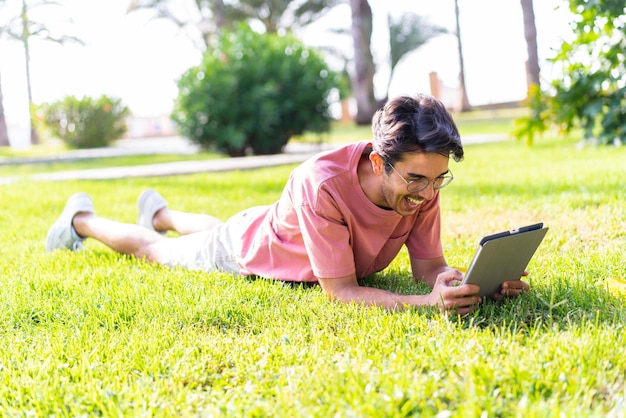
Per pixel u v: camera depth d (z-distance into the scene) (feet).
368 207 8.38
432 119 7.11
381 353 6.72
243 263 9.85
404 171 7.25
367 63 82.79
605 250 10.34
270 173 26.94
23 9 90.17
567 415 5.00
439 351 6.36
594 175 17.87
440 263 9.64
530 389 5.54
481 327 7.48
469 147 34.58
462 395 5.51
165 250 11.06
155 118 114.93
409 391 5.57
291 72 41.04
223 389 6.31
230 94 39.52
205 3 97.25
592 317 7.30
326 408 5.51
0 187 23.79
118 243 11.54
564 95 24.31
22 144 118.52
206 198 19.44
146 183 24.48
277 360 6.71
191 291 9.21
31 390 6.35
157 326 7.95
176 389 6.21
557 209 13.71
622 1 21.09
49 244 12.37
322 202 8.15
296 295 8.84
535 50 62.03
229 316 8.38
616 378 5.77
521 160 24.91
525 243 7.67
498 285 8.16
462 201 16.34
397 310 8.00
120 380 6.53
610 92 24.07
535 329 7.08
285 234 9.12
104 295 9.32
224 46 41.45
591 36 22.62
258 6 98.63
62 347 7.39
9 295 9.48
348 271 8.31
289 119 41.22
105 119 65.72
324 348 6.97
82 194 12.43
